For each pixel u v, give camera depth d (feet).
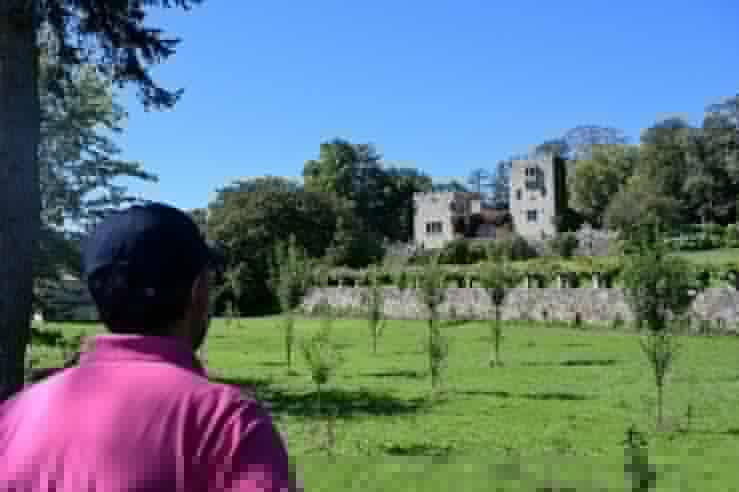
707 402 47.62
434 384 54.90
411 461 31.19
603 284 117.08
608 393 52.16
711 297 97.81
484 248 218.18
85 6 30.50
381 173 370.94
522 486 26.43
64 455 4.66
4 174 27.53
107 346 5.27
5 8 27.25
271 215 212.43
